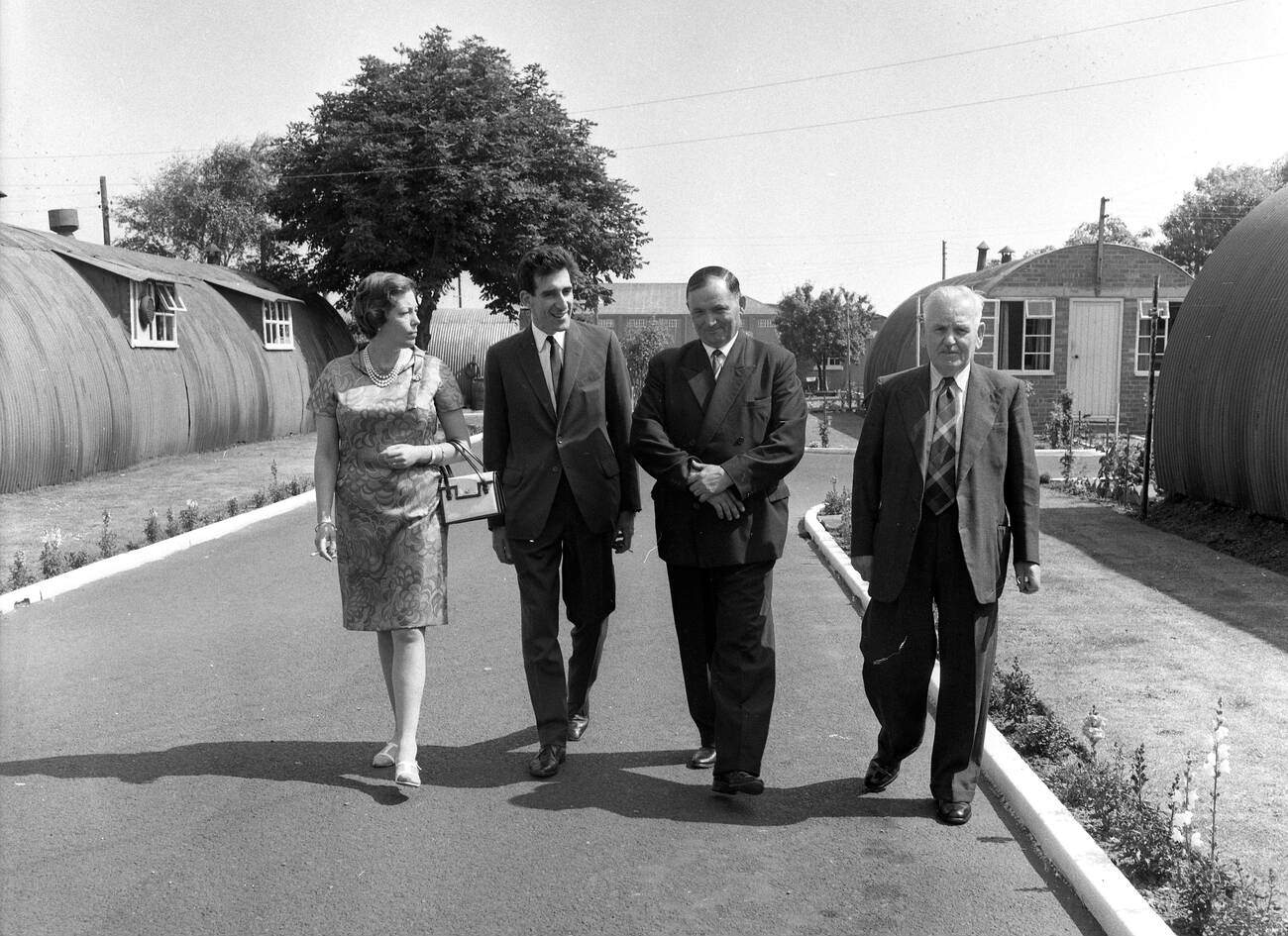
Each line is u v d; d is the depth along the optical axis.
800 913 3.50
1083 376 25.00
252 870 3.77
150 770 4.73
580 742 5.15
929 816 4.29
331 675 6.27
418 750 5.01
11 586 8.65
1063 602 7.82
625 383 4.89
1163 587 8.30
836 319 52.59
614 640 7.15
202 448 20.98
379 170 31.33
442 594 4.64
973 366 4.37
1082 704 5.52
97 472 16.83
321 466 4.65
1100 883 3.51
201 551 10.67
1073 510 12.58
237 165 57.44
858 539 4.45
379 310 4.59
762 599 4.44
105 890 3.60
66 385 15.91
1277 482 9.86
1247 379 10.41
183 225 57.12
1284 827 4.10
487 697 5.84
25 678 6.21
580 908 3.52
